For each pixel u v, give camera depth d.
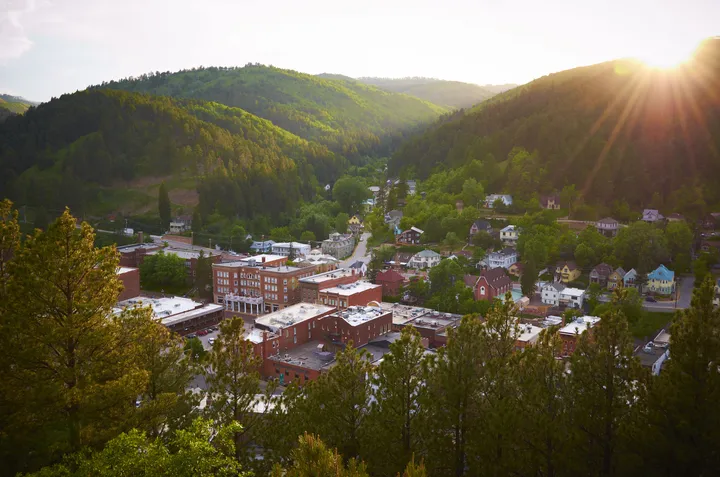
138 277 161.00
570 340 109.38
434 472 42.44
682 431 37.12
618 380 41.59
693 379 37.41
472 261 187.00
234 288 164.75
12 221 44.03
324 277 154.62
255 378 46.56
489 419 39.78
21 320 35.03
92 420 36.19
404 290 162.88
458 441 43.47
